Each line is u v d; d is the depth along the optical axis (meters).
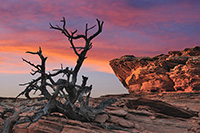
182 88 33.69
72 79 13.80
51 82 13.84
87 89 14.22
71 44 13.41
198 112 19.50
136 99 20.23
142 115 17.58
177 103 27.84
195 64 32.25
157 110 19.16
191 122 16.94
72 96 13.97
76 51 13.48
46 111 12.35
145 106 19.97
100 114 14.51
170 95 32.34
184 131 14.88
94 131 10.87
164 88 35.84
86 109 13.79
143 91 39.00
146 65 39.62
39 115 12.18
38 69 13.17
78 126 11.73
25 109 16.73
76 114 13.27
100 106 14.51
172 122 16.42
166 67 36.66
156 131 14.41
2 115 14.19
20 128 12.79
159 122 16.22
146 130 13.87
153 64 37.97
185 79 32.91
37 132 11.99
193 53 37.16
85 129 11.04
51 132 11.60
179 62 35.38
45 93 13.47
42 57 13.25
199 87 31.52
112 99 15.04
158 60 37.66
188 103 27.34
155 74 36.62
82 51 13.85
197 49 36.78
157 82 36.69
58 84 13.50
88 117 13.47
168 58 36.19
